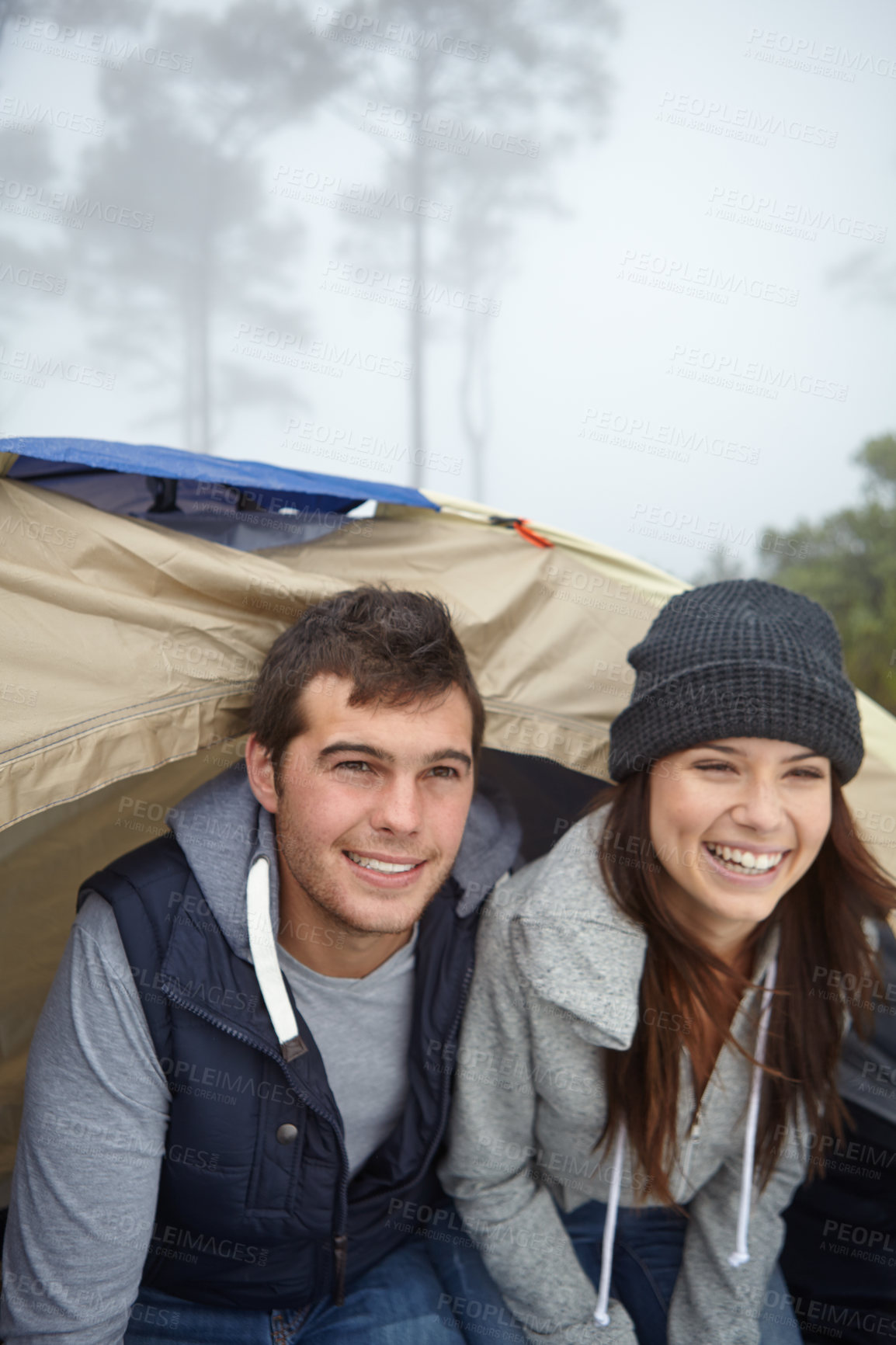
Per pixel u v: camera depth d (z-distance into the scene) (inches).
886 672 188.7
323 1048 50.1
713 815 45.3
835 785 48.8
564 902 48.2
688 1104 51.2
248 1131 46.9
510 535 66.1
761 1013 51.3
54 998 47.1
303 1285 51.8
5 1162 64.5
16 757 44.5
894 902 50.5
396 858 44.7
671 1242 57.3
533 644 60.3
